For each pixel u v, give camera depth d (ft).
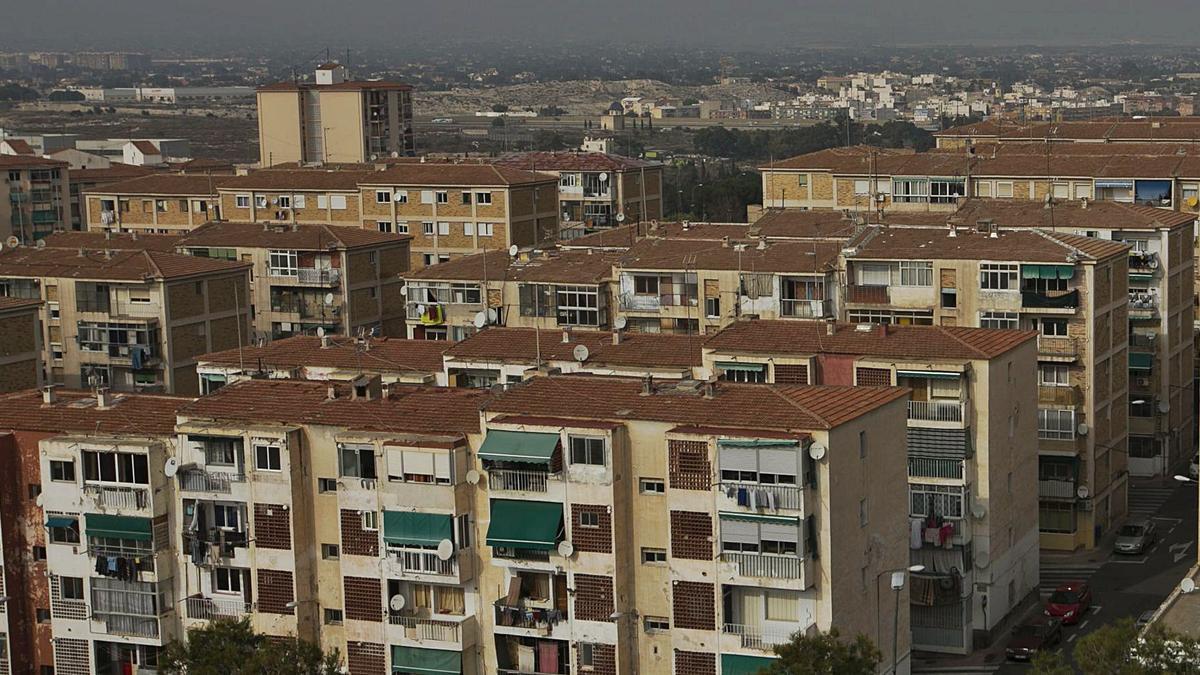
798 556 345.72
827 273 557.33
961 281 542.98
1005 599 461.78
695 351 466.29
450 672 369.50
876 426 370.32
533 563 363.97
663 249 602.85
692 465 351.05
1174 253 623.77
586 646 362.74
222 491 382.42
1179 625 355.97
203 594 386.93
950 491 440.45
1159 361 618.85
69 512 391.04
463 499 369.50
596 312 593.83
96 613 392.27
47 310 649.61
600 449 356.59
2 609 400.26
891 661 380.99
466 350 480.64
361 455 373.61
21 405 414.41
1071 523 538.06
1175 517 577.84
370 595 375.86
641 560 362.74
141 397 416.26
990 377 441.68
